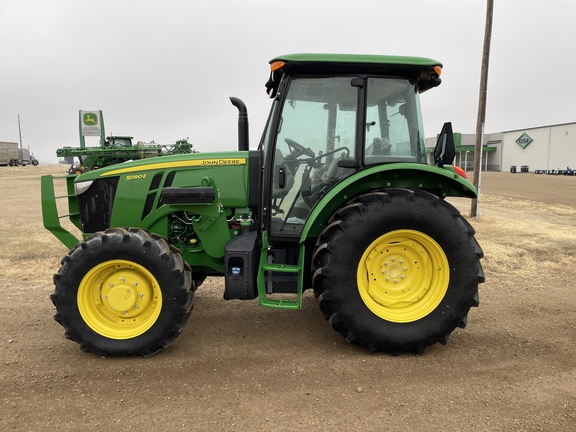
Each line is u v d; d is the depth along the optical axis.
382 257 3.48
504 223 10.23
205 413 2.65
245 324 4.11
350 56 3.40
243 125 4.26
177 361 3.34
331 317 3.39
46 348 3.58
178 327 3.38
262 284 3.55
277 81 3.85
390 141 3.65
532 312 4.45
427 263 3.49
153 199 3.88
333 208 3.56
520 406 2.73
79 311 3.33
